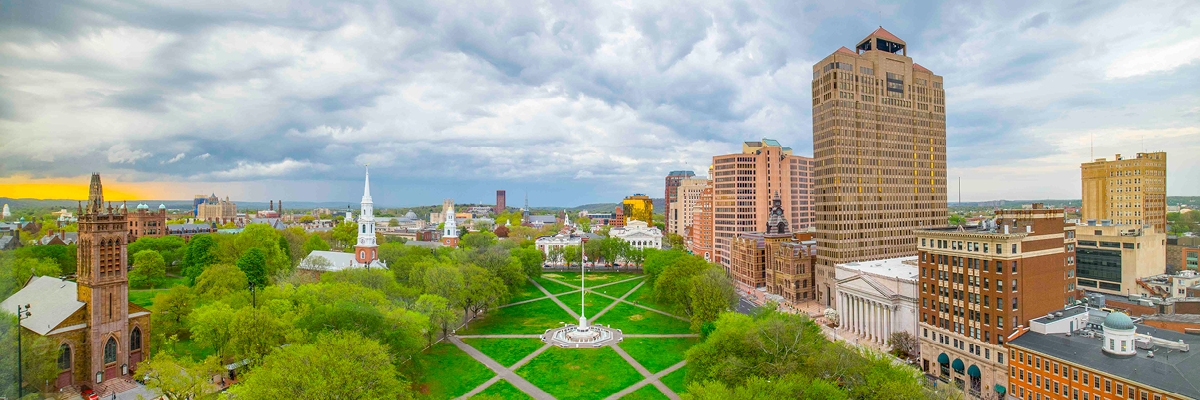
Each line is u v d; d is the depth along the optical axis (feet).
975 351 344.69
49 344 244.22
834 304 591.37
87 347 283.79
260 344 291.38
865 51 650.02
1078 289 474.49
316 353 237.66
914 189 655.76
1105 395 266.16
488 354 383.86
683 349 399.24
